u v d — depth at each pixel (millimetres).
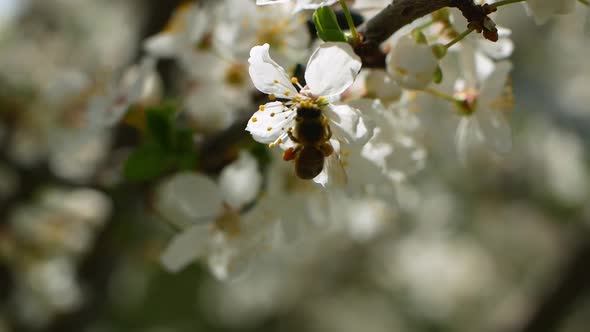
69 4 688
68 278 446
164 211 337
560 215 667
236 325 696
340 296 758
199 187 308
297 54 303
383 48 278
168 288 608
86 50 622
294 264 716
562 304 534
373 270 746
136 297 592
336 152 273
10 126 443
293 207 312
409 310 753
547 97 664
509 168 653
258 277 706
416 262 746
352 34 269
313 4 268
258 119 271
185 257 309
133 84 321
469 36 280
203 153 310
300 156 269
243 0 308
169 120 309
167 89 376
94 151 408
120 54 572
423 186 604
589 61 693
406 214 631
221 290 670
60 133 400
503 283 731
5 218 434
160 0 416
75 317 451
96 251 431
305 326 743
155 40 325
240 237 310
